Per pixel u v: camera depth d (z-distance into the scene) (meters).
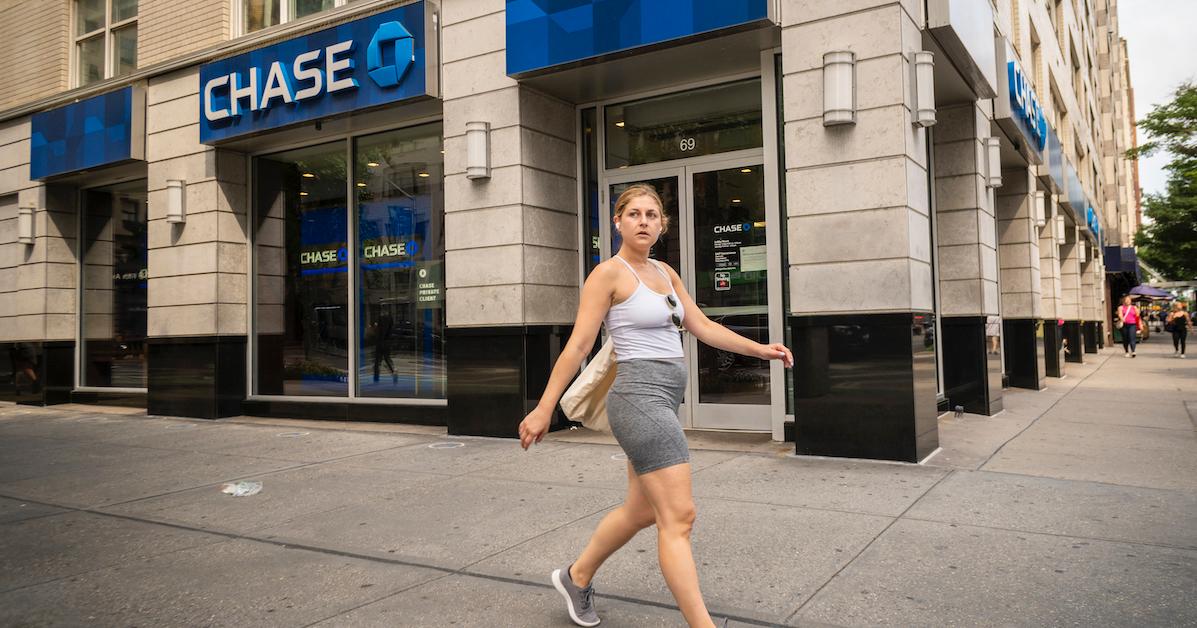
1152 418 8.38
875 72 6.09
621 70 7.57
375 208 9.53
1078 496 4.91
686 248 8.06
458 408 8.10
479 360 7.99
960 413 8.80
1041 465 5.89
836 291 6.23
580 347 2.74
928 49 7.22
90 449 8.01
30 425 10.16
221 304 10.23
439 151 9.02
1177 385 12.24
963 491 5.08
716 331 3.09
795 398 6.41
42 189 12.49
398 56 8.30
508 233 7.84
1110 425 7.92
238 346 10.42
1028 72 12.91
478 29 8.07
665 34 6.84
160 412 10.71
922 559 3.75
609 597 3.39
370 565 3.97
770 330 7.24
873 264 6.09
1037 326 12.34
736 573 3.63
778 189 7.19
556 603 3.36
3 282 13.29
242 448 7.79
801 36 6.38
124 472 6.68
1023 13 12.68
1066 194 16.28
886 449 6.06
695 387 8.04
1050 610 3.10
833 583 3.46
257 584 3.72
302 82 9.08
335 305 9.86
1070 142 19.55
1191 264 30.92
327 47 8.84
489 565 3.90
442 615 3.25
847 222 6.19
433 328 9.01
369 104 8.57
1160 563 3.62
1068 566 3.61
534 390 7.86
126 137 10.90
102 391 12.35
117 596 3.60
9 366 13.08
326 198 9.98
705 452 6.70
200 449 7.81
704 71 7.68
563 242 8.35
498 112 7.95
